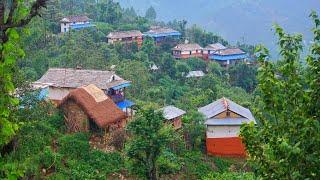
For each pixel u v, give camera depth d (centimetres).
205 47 9575
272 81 757
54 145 3123
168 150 3394
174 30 10088
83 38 7325
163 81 6925
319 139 687
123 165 3136
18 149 2291
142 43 8612
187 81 7256
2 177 736
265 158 761
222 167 3591
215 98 5803
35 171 2512
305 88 755
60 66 5669
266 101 764
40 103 3011
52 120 3416
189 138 3853
